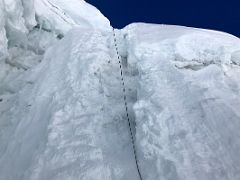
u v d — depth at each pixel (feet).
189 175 16.90
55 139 21.42
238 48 32.32
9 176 20.89
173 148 19.17
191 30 36.50
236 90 25.58
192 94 24.61
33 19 42.45
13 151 23.30
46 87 29.58
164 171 17.66
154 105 23.44
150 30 39.06
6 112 29.60
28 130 24.73
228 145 19.02
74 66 30.83
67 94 26.73
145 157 19.24
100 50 34.24
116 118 24.84
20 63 37.78
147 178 17.78
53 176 18.40
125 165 19.35
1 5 32.48
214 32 38.99
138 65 30.91
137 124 22.39
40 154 20.25
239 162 17.61
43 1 51.52
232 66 30.27
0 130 27.25
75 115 24.04
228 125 20.80
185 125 21.09
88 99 25.95
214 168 17.33
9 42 38.06
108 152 20.88
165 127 21.09
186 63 30.42
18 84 33.83
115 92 28.76
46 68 34.32
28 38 42.45
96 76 29.71
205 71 28.86
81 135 21.81
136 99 27.48
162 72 28.35
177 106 23.30
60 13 52.85
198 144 19.29
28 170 19.42
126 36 38.55
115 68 32.50
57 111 24.22
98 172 18.57
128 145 21.71
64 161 19.52
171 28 39.11
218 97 23.99
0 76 34.50
